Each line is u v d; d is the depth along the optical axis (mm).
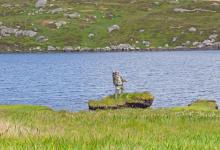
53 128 21656
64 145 13719
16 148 13062
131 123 28609
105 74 151750
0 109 49188
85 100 91812
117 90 64938
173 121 31266
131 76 143375
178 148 13562
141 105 63438
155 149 13297
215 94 99375
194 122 31125
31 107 51562
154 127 26938
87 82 127312
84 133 19609
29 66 197375
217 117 35125
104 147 13430
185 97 95000
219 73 148750
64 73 159125
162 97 95312
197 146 14258
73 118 31766
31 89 113375
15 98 97562
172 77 138000
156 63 199000
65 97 97062
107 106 62875
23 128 19531
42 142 14633
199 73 149750
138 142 15180
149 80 130500
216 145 14547
